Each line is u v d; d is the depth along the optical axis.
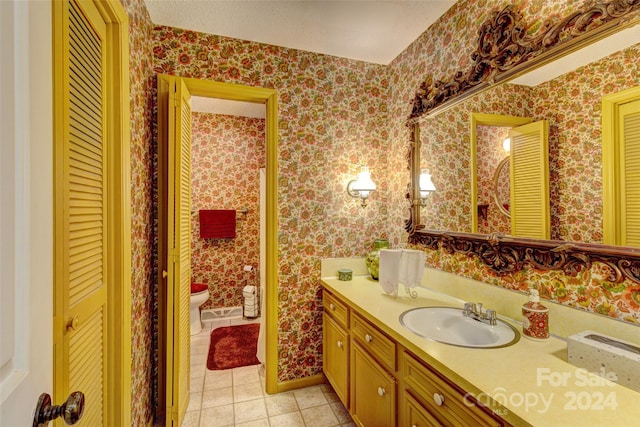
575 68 1.07
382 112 2.33
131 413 1.36
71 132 0.88
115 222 1.20
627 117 0.93
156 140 1.83
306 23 1.82
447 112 1.70
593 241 1.03
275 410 1.88
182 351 1.73
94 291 1.05
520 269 1.29
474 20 1.52
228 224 3.47
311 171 2.14
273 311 2.05
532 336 1.10
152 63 1.81
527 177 1.25
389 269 1.68
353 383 1.65
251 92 1.99
